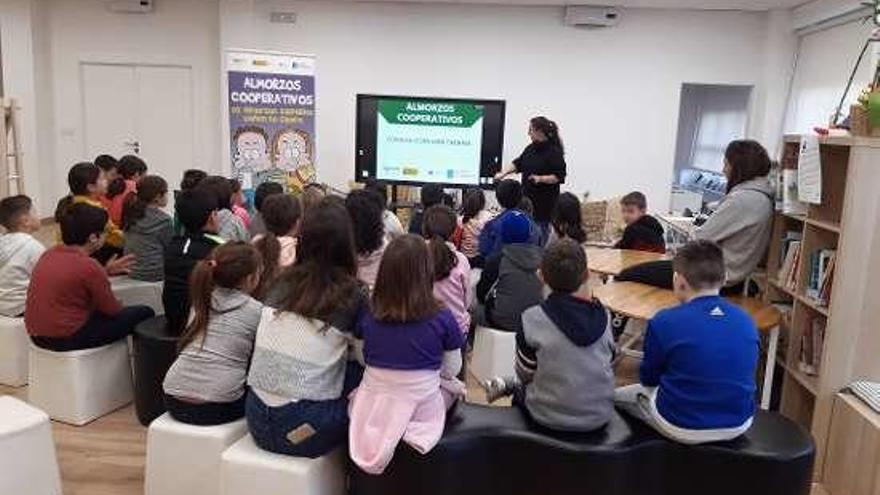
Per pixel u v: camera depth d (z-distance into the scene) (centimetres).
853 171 273
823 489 291
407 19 797
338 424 225
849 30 611
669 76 779
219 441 240
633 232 482
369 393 221
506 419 240
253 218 442
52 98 871
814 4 664
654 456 230
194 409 244
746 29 760
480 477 231
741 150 346
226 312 247
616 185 805
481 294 398
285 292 230
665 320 226
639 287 366
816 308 301
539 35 786
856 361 287
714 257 225
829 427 291
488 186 719
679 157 843
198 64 861
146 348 311
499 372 366
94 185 430
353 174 824
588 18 763
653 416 229
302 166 692
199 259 308
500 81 798
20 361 367
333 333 225
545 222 570
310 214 239
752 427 240
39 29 850
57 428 319
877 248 279
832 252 300
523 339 234
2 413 243
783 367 335
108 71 870
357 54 808
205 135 877
